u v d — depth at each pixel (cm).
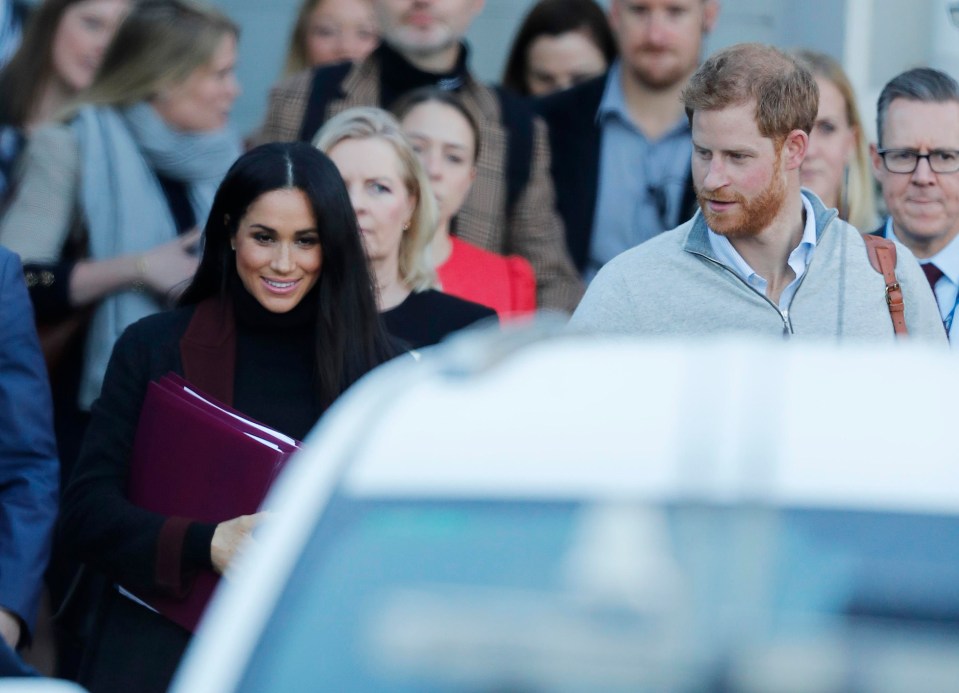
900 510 643
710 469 663
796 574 624
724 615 614
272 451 1270
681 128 2083
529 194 2000
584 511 652
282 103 2019
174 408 1304
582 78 2267
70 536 1324
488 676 615
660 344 786
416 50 1986
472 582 636
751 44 1380
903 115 1803
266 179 1340
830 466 661
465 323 1717
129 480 1334
